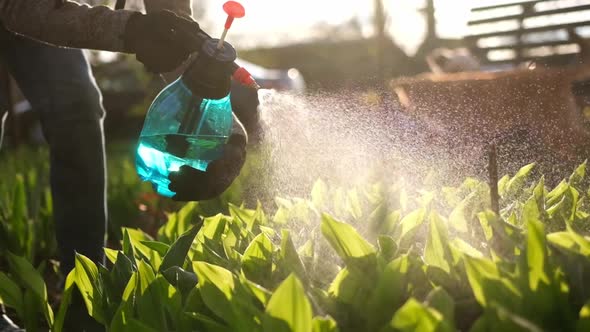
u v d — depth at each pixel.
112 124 11.48
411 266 1.37
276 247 1.58
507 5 3.68
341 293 1.36
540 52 3.64
